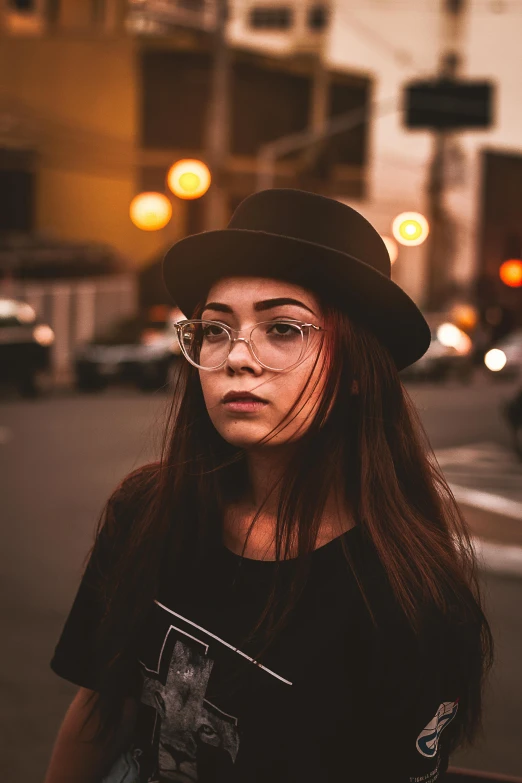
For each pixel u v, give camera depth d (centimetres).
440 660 126
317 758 127
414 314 134
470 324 3114
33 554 659
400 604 125
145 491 150
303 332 131
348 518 136
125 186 2973
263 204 137
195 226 2962
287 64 3303
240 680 129
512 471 1027
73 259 2662
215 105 2312
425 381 2555
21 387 1814
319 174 3161
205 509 140
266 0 2559
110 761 152
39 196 2883
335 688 127
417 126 2598
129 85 2966
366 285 132
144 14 2867
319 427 133
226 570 136
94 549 151
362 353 136
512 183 4531
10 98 2839
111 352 1991
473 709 138
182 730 133
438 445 1268
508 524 732
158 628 137
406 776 127
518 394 1173
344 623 127
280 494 134
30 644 491
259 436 132
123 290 2741
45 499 850
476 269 4366
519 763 366
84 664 147
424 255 3509
